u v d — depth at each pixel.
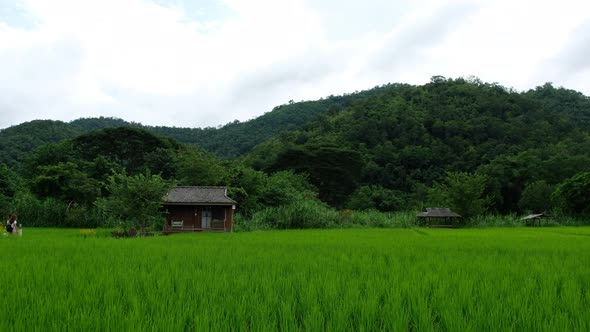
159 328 4.79
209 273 8.42
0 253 12.54
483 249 15.12
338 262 10.75
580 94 146.12
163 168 58.81
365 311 5.53
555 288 7.02
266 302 5.93
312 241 19.28
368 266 9.74
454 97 127.75
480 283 7.41
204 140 156.88
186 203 36.84
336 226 43.56
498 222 54.03
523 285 7.46
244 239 20.97
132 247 15.09
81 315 5.16
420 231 35.22
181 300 5.98
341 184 73.69
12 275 8.04
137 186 27.97
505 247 16.17
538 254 13.37
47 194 42.06
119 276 7.98
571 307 5.68
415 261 11.22
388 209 78.00
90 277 8.03
